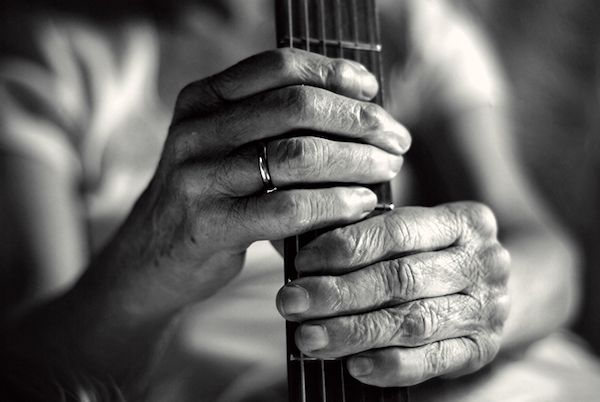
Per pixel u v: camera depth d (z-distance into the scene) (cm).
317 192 67
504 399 84
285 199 67
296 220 67
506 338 86
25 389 79
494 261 73
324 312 67
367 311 68
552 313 89
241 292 89
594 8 148
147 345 82
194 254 72
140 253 76
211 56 95
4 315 83
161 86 94
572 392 87
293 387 69
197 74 95
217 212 69
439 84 103
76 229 89
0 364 80
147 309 79
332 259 68
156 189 73
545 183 144
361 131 68
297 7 73
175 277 75
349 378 69
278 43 73
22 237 86
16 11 92
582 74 146
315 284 67
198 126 69
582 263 141
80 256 88
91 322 80
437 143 102
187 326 86
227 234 69
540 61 146
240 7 96
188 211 70
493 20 146
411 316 69
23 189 87
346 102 68
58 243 87
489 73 109
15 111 88
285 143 67
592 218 143
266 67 68
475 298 72
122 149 92
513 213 97
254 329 88
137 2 95
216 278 75
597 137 146
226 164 68
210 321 87
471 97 103
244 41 96
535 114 145
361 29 74
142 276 76
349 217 68
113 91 92
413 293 69
